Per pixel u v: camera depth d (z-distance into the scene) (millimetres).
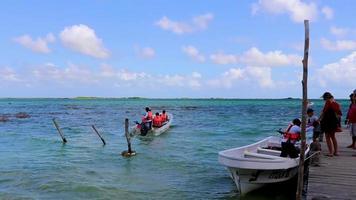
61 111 79688
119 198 11953
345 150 15188
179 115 61750
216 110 84438
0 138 28016
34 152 21266
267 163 10633
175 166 16750
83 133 31859
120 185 13477
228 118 53031
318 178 10508
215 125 40000
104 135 30234
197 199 11750
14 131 33719
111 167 16609
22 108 99188
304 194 11617
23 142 25703
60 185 13391
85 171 15750
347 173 11055
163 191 12688
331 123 13547
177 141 25922
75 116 59375
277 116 58312
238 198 11719
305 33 8953
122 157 19203
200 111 78812
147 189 12961
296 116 58531
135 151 21062
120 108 101062
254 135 30125
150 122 27938
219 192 12492
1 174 15164
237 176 11203
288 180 11867
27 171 15719
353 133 15156
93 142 25578
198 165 16938
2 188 13164
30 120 49031
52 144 24625
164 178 14516
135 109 93062
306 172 13109
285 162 10922
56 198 11977
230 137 28625
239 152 12828
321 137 17891
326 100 13641
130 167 16594
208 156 19453
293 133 12461
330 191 9281
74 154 20391
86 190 12805
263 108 99625
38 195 12305
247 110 84688
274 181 11242
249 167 10664
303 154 9219
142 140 26500
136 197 12047
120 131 33688
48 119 51281
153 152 20828
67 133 31891
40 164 17375
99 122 45469
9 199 11859
